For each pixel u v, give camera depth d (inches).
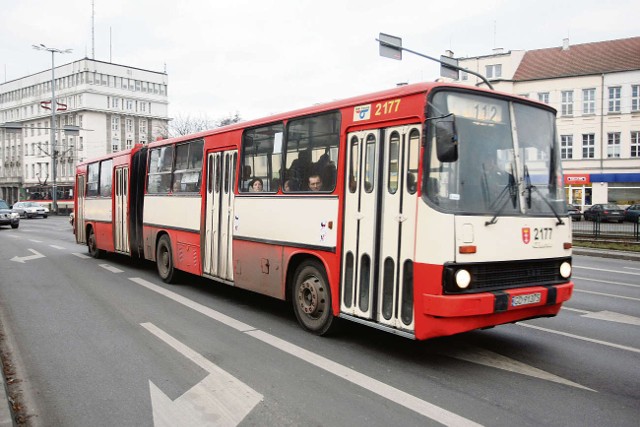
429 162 212.5
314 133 276.4
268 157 312.5
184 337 269.9
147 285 429.4
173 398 189.8
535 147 240.8
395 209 225.5
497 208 221.0
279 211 297.7
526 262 227.1
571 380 209.2
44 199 2356.1
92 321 304.0
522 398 189.9
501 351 248.5
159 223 450.0
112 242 556.7
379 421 169.9
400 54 663.1
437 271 205.0
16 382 207.0
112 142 3319.4
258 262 315.6
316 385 201.8
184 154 414.9
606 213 1427.2
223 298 376.2
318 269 272.1
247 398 189.2
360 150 245.6
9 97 3777.1
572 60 1921.8
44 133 3476.9
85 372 217.6
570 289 239.9
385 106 233.8
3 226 1327.5
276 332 280.7
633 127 1785.2
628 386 203.3
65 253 675.4
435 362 231.0
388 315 227.3
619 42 1919.3
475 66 1995.6
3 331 281.9
